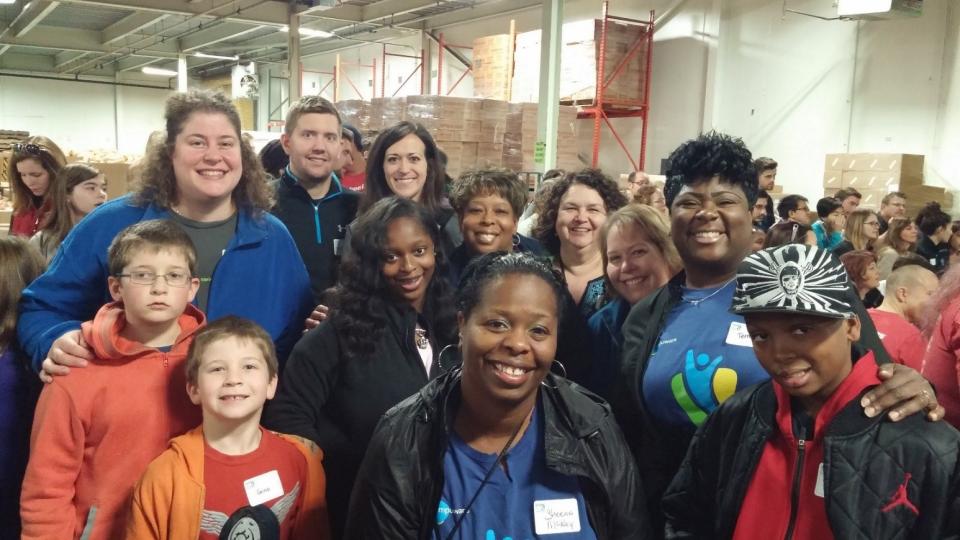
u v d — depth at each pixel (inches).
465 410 49.4
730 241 58.2
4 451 71.8
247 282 75.5
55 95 725.3
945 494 40.1
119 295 64.9
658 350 61.4
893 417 41.6
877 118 256.7
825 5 268.5
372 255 66.2
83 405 62.3
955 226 218.4
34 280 73.8
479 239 83.8
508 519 47.1
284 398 66.7
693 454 51.6
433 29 467.5
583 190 89.4
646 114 328.5
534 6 384.8
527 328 45.7
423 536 47.5
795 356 43.1
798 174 281.9
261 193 77.6
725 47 304.3
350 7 421.7
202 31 532.1
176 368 66.0
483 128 275.3
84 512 62.6
